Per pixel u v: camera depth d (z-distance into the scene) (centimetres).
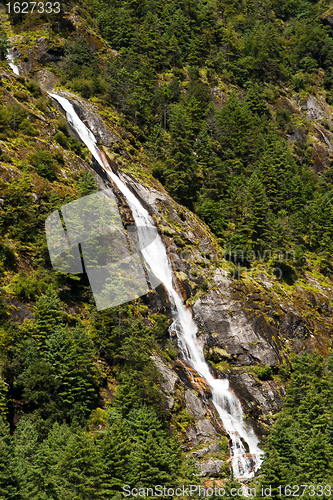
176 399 5903
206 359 7250
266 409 7000
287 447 5138
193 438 5728
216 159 10088
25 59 10369
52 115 8338
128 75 11019
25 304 5450
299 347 8256
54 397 4934
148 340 5875
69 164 7588
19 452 3966
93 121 9175
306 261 10062
